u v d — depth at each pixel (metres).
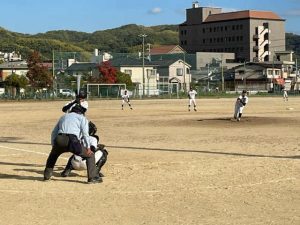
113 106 49.03
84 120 10.30
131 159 13.59
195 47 161.38
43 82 83.38
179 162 12.93
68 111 10.70
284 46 151.62
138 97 77.31
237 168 11.79
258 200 8.49
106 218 7.43
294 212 7.64
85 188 9.73
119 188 9.68
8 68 101.19
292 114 33.31
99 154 10.61
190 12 162.50
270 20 149.88
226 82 113.75
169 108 43.66
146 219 7.33
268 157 13.62
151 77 101.88
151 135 20.50
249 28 147.62
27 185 10.09
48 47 190.75
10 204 8.38
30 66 84.00
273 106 45.69
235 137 19.31
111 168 12.07
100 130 22.94
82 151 10.15
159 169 11.87
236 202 8.37
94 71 95.56
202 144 17.09
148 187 9.75
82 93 10.60
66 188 9.76
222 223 7.05
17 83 84.12
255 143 17.14
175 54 125.19
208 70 120.62
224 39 154.00
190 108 42.69
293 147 15.88
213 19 156.88
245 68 113.12
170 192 9.24
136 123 26.91
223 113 35.41
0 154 14.98
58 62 117.56
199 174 11.09
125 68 99.25
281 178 10.46
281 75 114.19
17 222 7.21
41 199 8.77
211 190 9.38
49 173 10.61
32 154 14.97
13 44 189.38
